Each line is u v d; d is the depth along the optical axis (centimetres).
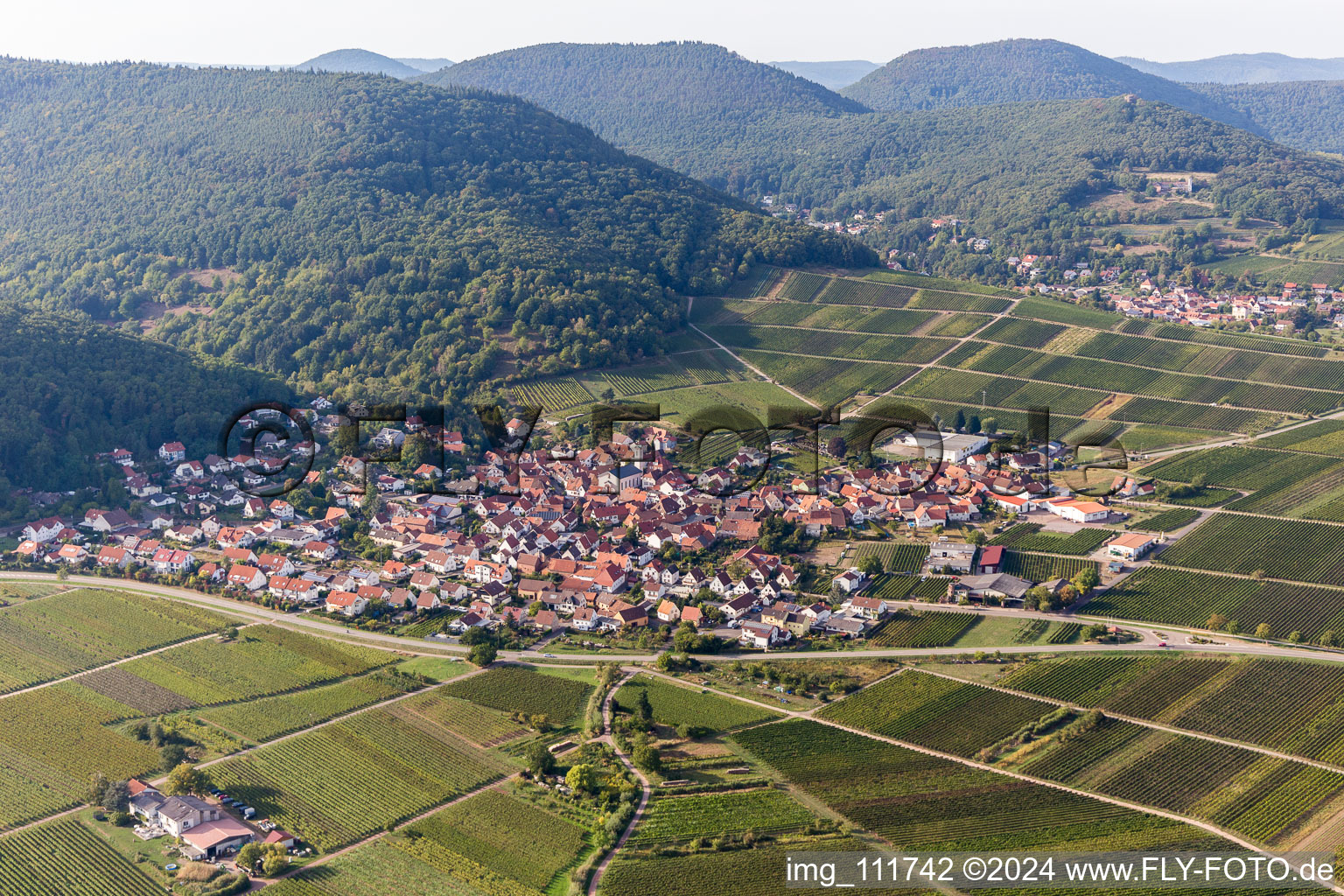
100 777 17100
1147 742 18425
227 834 15925
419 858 15612
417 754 18388
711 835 15912
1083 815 16338
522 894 14825
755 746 18525
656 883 14875
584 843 15962
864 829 16075
